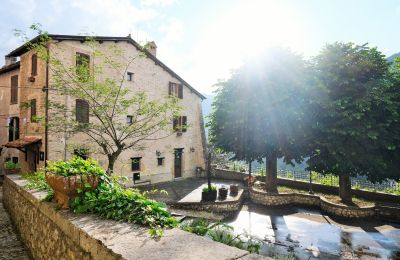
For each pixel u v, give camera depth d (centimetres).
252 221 1357
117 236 303
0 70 2050
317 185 1873
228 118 1647
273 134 1507
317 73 1465
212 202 1493
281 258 830
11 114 1945
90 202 418
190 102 2547
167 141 2277
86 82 1011
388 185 1723
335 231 1211
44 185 704
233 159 1836
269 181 1781
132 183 1969
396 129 1321
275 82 1497
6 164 1533
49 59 1002
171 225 341
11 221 966
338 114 1309
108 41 1767
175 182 2245
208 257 241
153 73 2131
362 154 1326
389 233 1187
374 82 1366
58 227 421
